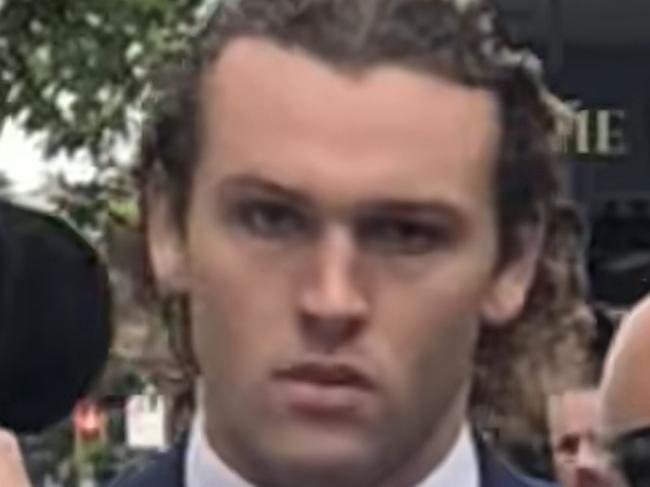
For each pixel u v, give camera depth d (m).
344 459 1.23
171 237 1.34
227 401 1.24
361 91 1.20
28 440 1.42
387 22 1.21
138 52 8.63
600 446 1.75
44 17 9.08
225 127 1.22
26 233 1.35
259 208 1.22
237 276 1.22
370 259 1.22
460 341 1.25
